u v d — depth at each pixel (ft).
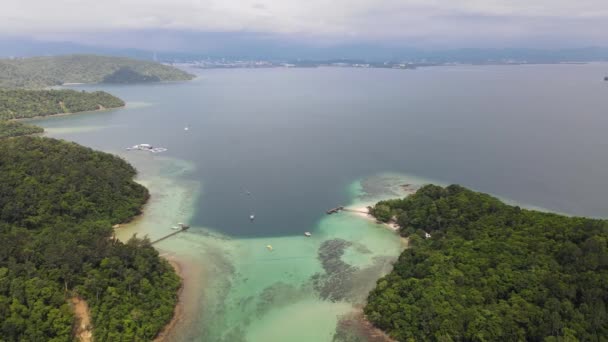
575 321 256.11
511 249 332.60
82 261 317.63
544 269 301.63
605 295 268.21
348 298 334.44
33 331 256.11
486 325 263.29
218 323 304.50
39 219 391.24
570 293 274.16
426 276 320.50
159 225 462.60
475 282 303.68
